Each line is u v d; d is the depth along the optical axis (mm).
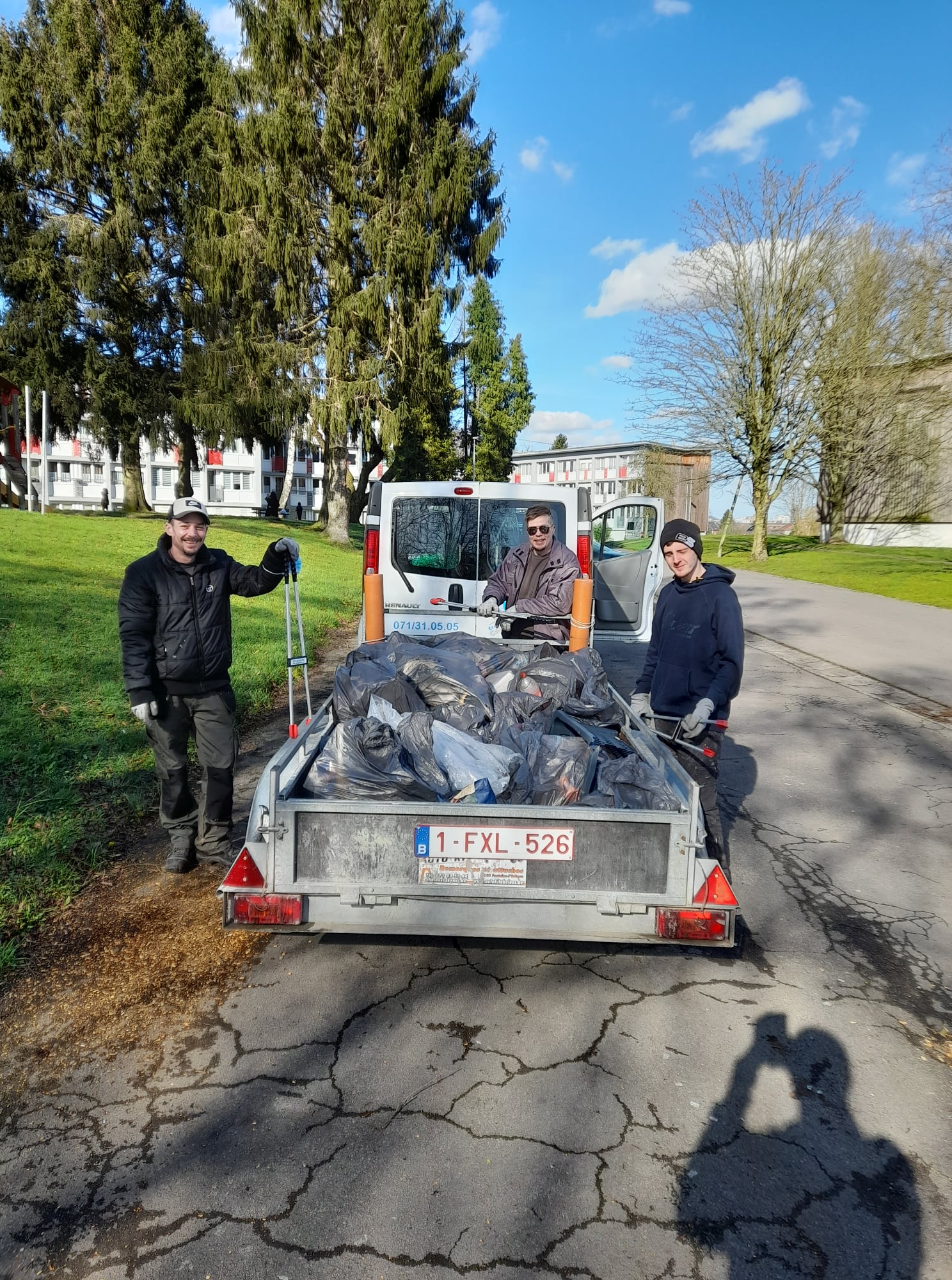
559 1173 2340
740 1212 2223
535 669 4168
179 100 25016
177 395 27203
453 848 2912
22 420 26375
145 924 3721
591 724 3834
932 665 10602
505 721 3686
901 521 34969
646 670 3984
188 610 3939
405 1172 2332
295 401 23062
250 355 23016
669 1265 2057
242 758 6148
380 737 3156
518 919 2947
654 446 39062
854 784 5992
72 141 25000
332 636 11625
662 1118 2566
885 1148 2469
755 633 13258
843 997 3277
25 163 24906
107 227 24562
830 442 29453
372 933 2953
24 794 4871
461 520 6129
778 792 5785
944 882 4391
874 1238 2150
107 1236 2121
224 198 22484
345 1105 2600
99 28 25078
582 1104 2621
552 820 2898
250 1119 2537
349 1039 2930
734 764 6434
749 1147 2457
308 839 2938
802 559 29062
